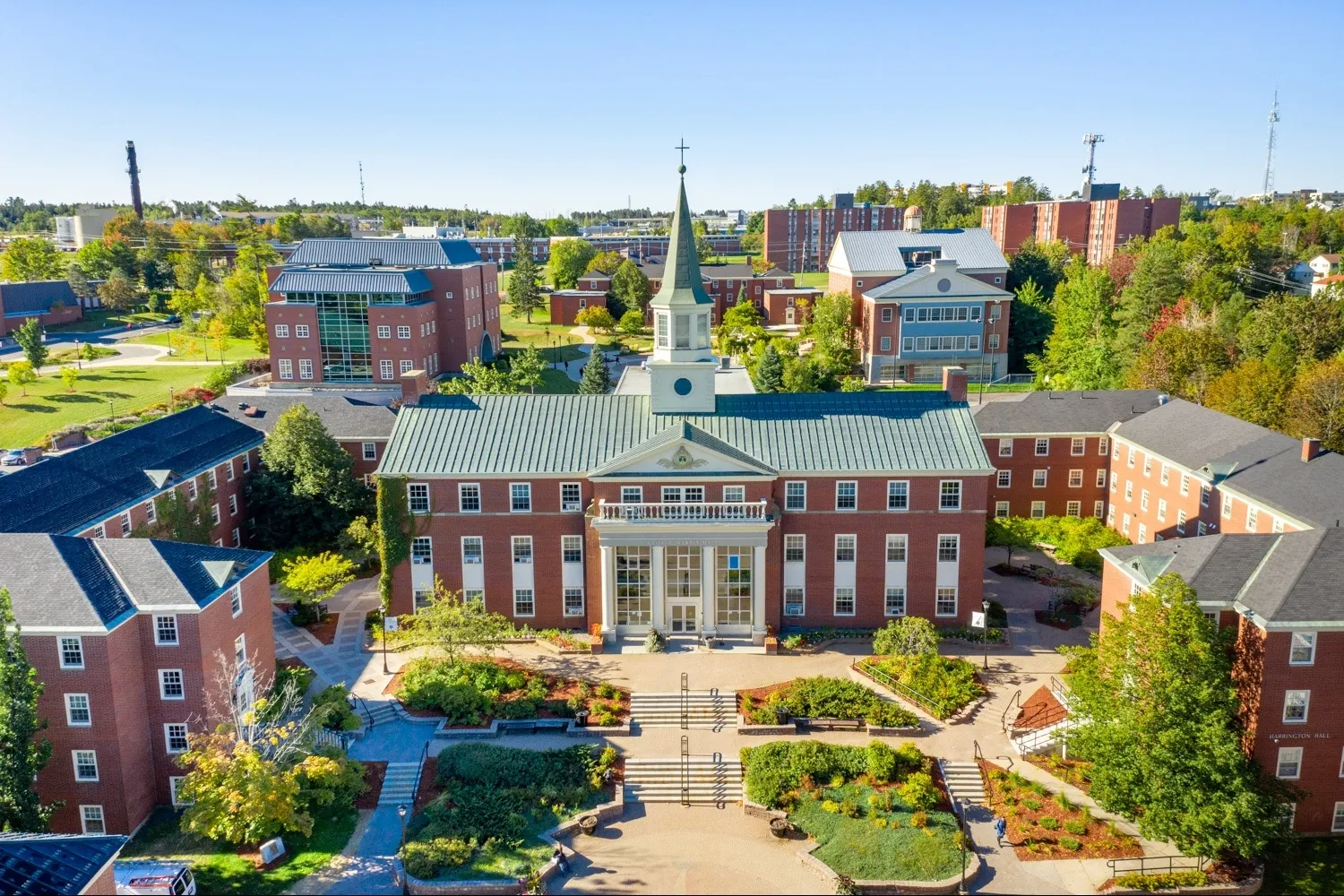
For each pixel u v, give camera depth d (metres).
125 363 140.38
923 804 45.41
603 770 47.97
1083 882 41.03
